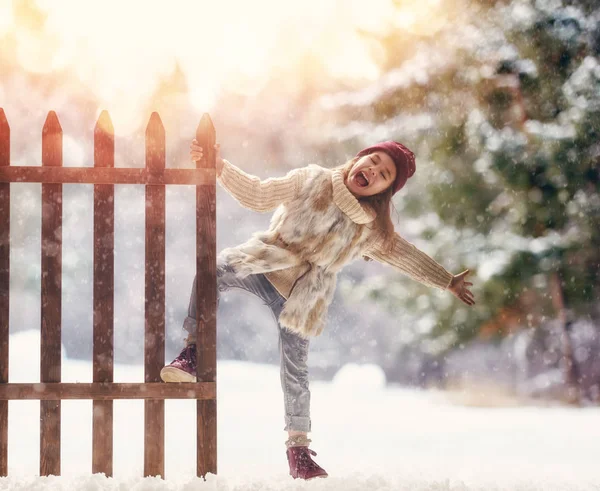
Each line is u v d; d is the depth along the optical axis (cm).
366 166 447
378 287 1223
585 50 1179
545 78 1173
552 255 1115
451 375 1397
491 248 1147
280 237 442
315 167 452
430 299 1182
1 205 404
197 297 404
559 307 1151
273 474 446
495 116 1180
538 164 1123
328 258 442
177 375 396
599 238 1128
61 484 366
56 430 399
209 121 408
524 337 1216
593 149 1123
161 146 405
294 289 437
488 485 397
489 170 1136
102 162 406
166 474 430
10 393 399
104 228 404
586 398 1159
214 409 401
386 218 461
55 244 405
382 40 1424
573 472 497
